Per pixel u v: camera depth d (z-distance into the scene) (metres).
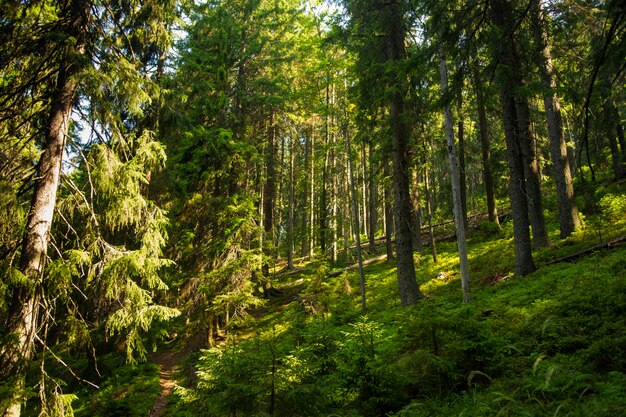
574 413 3.96
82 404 11.53
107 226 10.74
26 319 7.45
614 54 3.75
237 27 20.12
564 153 16.58
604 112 4.59
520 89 7.96
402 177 14.64
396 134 14.79
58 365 12.22
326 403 5.70
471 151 25.23
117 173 9.05
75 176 11.98
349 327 12.60
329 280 21.23
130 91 8.99
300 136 34.09
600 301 7.11
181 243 16.38
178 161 16.98
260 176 22.72
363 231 48.31
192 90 17.80
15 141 8.86
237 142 17.83
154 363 15.00
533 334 7.05
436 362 5.75
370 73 14.47
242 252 16.16
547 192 26.92
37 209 8.02
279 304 21.83
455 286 15.33
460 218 12.42
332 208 31.55
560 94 7.92
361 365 6.63
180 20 12.80
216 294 15.80
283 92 21.70
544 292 9.80
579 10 10.19
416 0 7.07
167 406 11.06
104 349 14.54
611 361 5.20
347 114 20.95
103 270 8.77
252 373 5.68
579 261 11.77
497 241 19.92
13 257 7.73
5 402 6.46
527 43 8.15
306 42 22.62
